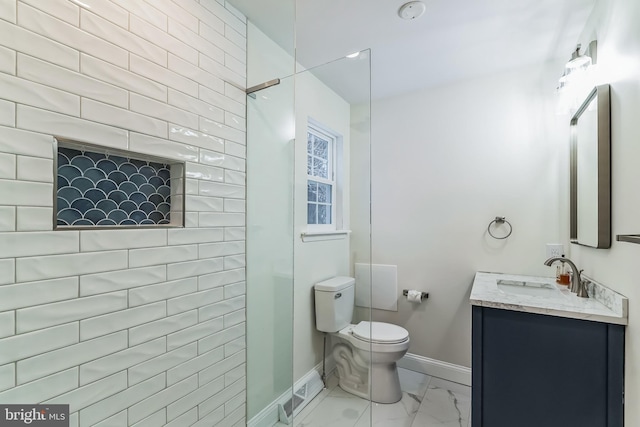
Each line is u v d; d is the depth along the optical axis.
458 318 2.36
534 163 2.13
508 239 2.21
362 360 1.97
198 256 1.31
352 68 1.90
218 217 1.41
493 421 1.40
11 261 0.78
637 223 1.08
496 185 2.25
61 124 0.87
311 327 2.04
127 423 1.03
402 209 2.59
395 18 1.65
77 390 0.90
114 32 1.01
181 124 1.24
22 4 0.80
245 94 1.57
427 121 2.50
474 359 1.45
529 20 1.65
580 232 1.72
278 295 1.75
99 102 0.96
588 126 1.57
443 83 2.42
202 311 1.33
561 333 1.28
